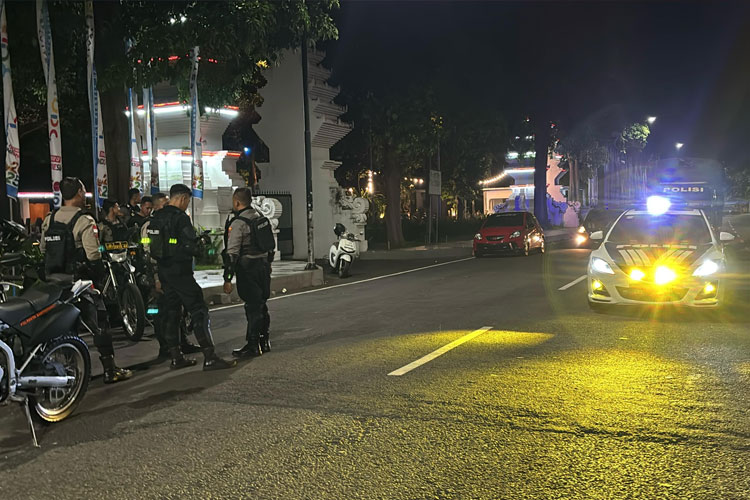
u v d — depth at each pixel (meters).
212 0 12.08
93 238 7.11
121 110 13.98
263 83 24.55
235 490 4.29
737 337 8.70
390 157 29.92
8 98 11.09
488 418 5.58
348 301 13.13
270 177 25.14
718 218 27.00
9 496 4.30
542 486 4.25
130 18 13.70
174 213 7.61
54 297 6.04
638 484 4.25
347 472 4.53
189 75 14.49
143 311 9.56
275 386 6.77
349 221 26.47
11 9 12.75
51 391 5.87
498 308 11.56
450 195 43.62
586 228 26.05
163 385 7.03
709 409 5.72
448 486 4.28
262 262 8.25
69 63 14.62
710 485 4.22
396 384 6.70
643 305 10.23
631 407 5.80
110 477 4.56
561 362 7.50
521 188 48.41
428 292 14.13
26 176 26.34
